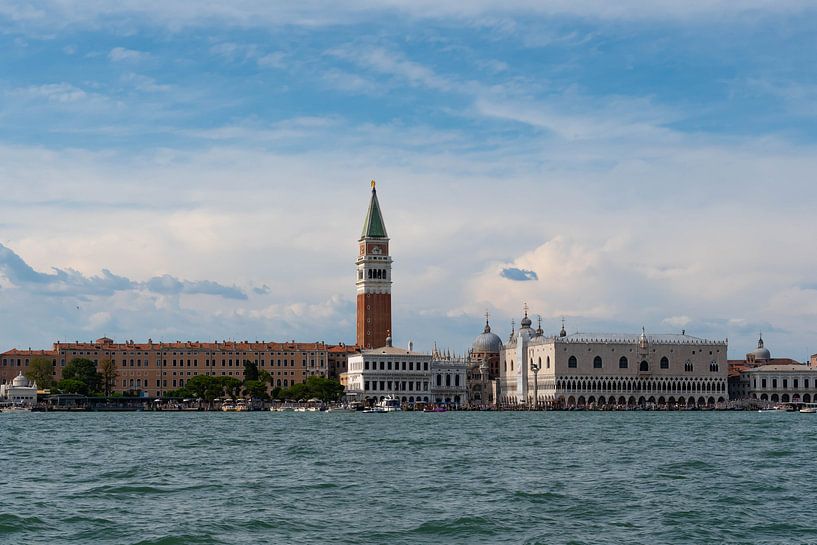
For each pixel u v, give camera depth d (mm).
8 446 183125
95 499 106000
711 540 85250
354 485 117188
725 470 135000
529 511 98250
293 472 131750
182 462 147000
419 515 95812
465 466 139875
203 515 95500
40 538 85250
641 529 89625
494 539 85125
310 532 87625
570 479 123812
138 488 113875
